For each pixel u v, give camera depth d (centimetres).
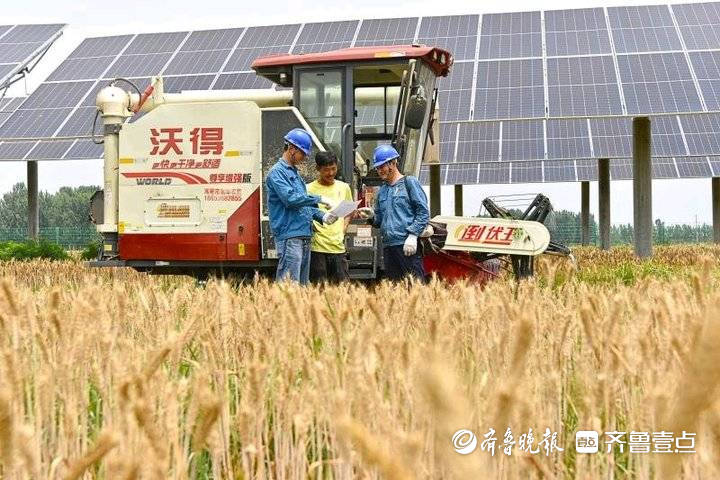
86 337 280
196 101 1213
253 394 185
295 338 336
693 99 1897
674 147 2562
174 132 1136
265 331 378
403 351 223
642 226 2103
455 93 2055
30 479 162
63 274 1428
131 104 1205
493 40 2241
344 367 262
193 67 2041
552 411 287
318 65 1138
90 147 2408
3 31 2602
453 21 2312
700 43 2091
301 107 1138
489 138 2877
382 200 1015
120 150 1149
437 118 1290
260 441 225
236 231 1117
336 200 1016
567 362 334
